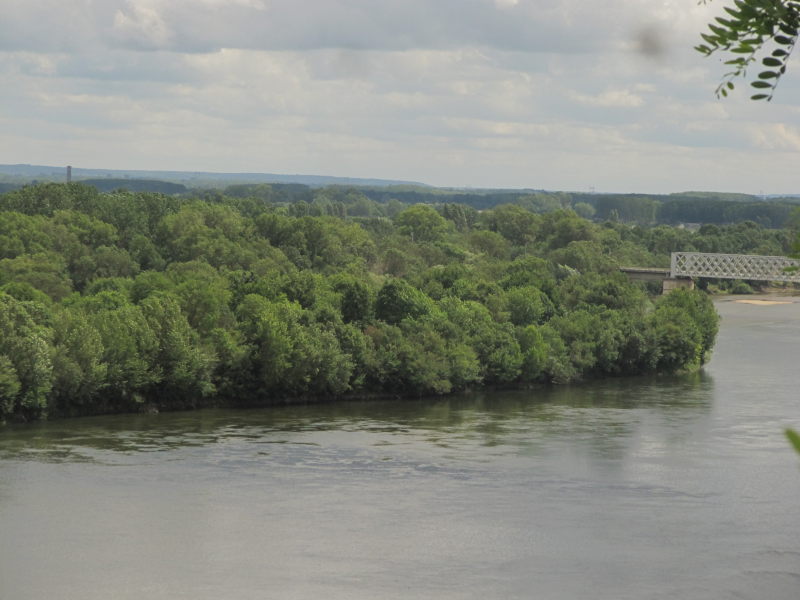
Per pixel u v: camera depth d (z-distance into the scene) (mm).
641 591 49719
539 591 49688
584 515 64250
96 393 101625
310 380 114562
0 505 63875
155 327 107500
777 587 50312
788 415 106938
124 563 53312
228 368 111000
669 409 111562
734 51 8586
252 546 56688
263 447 85438
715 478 75625
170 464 77250
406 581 51062
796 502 68375
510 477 75250
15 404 95625
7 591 48938
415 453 83875
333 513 63938
